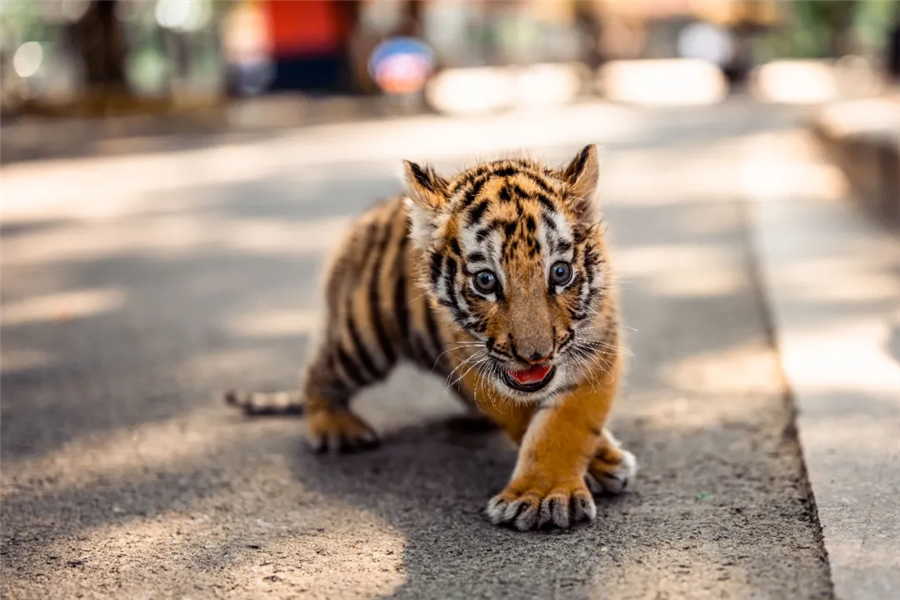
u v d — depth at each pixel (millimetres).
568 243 1534
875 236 2773
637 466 1671
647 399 1876
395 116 7867
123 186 4660
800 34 16906
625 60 12062
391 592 1435
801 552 1461
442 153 5145
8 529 1594
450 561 1483
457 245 1548
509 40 13008
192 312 2412
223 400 1957
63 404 1959
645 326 2201
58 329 2328
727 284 2453
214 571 1490
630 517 1550
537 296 1513
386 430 1830
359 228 1767
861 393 1788
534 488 1556
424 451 1756
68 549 1547
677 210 3494
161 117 7863
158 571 1497
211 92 9969
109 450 1793
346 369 1759
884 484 1554
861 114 4598
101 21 8297
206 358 2143
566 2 10250
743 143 5410
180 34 10367
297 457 1754
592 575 1442
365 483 1673
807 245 2686
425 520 1572
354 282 1737
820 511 1512
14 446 1815
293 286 2643
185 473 1718
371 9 10062
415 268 1634
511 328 1509
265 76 10500
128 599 1451
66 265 2988
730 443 1715
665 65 12133
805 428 1693
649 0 11141
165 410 1925
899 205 3045
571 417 1558
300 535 1553
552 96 9727
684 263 2695
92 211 3996
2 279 2828
